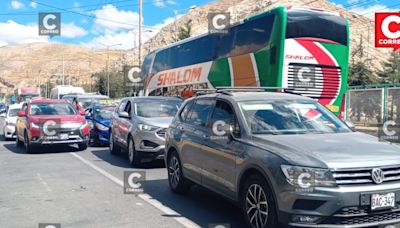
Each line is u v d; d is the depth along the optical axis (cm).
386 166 502
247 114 636
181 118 841
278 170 508
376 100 2077
